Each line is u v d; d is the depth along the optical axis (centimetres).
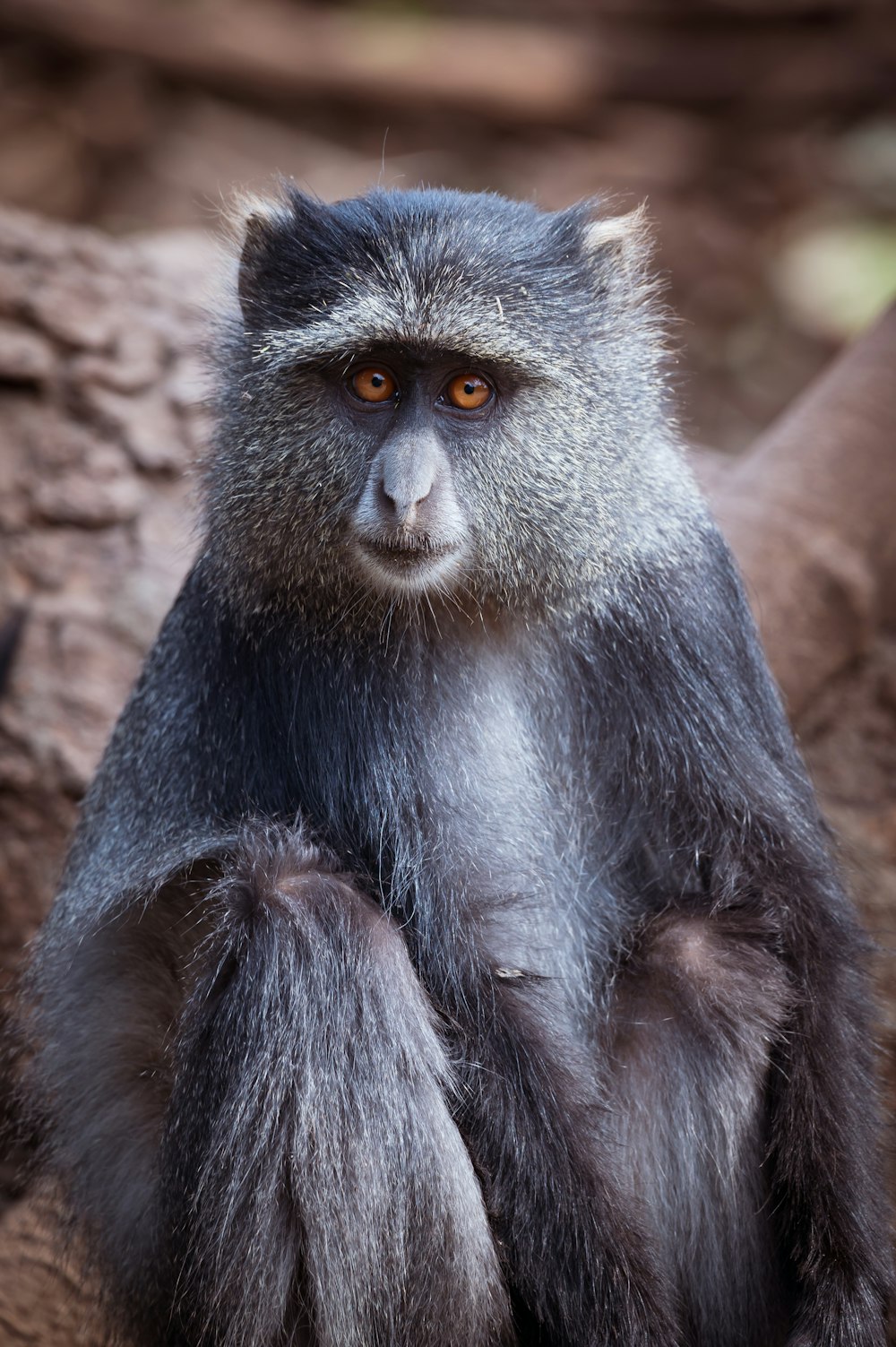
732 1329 968
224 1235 889
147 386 1689
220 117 3491
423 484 925
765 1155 956
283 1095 882
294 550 966
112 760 1083
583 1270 902
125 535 1595
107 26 3456
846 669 1452
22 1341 1070
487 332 926
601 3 3716
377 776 975
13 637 1407
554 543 973
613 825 1039
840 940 989
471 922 952
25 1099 1114
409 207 970
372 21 3709
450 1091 916
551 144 3528
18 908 1400
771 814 1008
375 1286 888
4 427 1658
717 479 1473
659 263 3047
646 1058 972
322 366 945
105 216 3247
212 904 969
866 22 3566
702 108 3556
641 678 1012
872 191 3272
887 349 1486
